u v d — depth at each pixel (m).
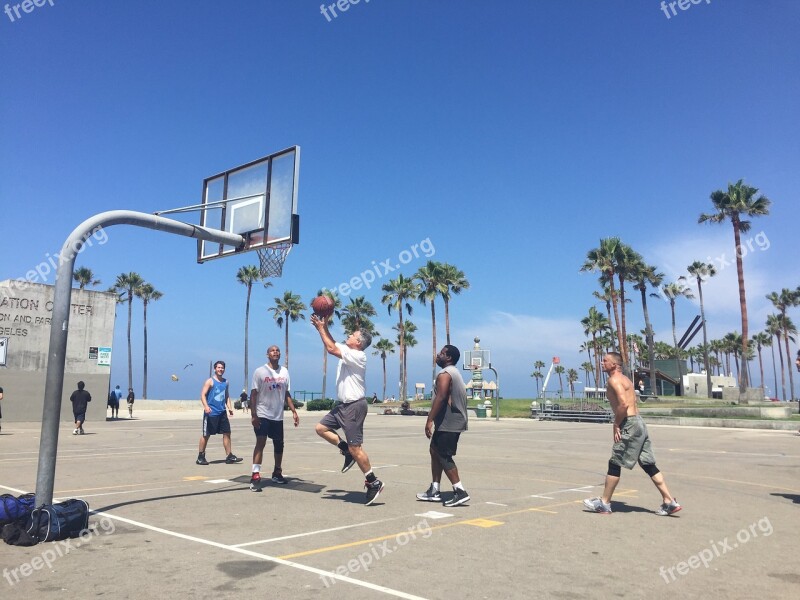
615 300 53.94
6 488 9.05
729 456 15.90
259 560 5.27
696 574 5.04
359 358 7.97
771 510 7.97
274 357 9.33
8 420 28.47
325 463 12.68
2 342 28.55
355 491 8.97
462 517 7.18
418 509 7.64
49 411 6.26
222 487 9.26
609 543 6.03
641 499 8.72
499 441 20.34
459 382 7.96
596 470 12.16
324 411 54.09
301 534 6.23
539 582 4.76
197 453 14.60
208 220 11.15
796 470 12.66
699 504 8.35
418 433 23.95
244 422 34.19
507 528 6.62
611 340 79.56
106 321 32.31
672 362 65.94
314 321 8.13
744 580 4.90
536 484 10.05
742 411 35.03
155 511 7.36
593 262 53.78
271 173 10.27
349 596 4.38
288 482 9.80
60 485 9.38
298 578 4.79
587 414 37.06
